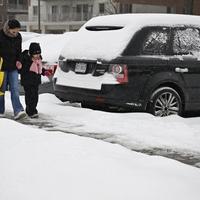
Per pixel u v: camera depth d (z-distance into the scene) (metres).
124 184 3.89
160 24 8.44
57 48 11.91
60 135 5.64
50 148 4.93
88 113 8.32
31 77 8.11
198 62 8.67
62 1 71.56
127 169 4.27
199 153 6.05
